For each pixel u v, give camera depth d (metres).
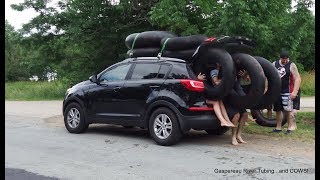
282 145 9.89
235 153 9.15
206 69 9.94
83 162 8.50
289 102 10.95
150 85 10.06
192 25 17.61
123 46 27.44
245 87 10.14
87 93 11.27
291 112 11.14
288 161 8.47
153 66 10.31
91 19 25.34
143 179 7.38
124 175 7.61
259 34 12.95
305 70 34.16
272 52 13.88
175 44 10.12
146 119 10.10
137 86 10.28
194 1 17.81
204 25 17.92
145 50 10.90
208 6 17.59
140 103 10.20
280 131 11.29
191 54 9.95
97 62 27.81
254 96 9.48
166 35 10.87
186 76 9.72
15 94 29.19
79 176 7.57
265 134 11.12
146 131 11.95
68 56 28.34
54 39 27.31
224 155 8.98
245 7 12.82
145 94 10.11
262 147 9.72
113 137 11.02
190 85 9.53
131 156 8.95
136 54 11.02
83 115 11.38
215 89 9.55
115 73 10.98
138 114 10.25
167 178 7.43
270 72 9.95
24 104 21.38
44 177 7.53
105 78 11.13
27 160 8.67
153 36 10.76
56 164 8.35
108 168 8.05
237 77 9.95
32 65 29.53
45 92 29.28
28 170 7.95
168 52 10.34
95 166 8.20
